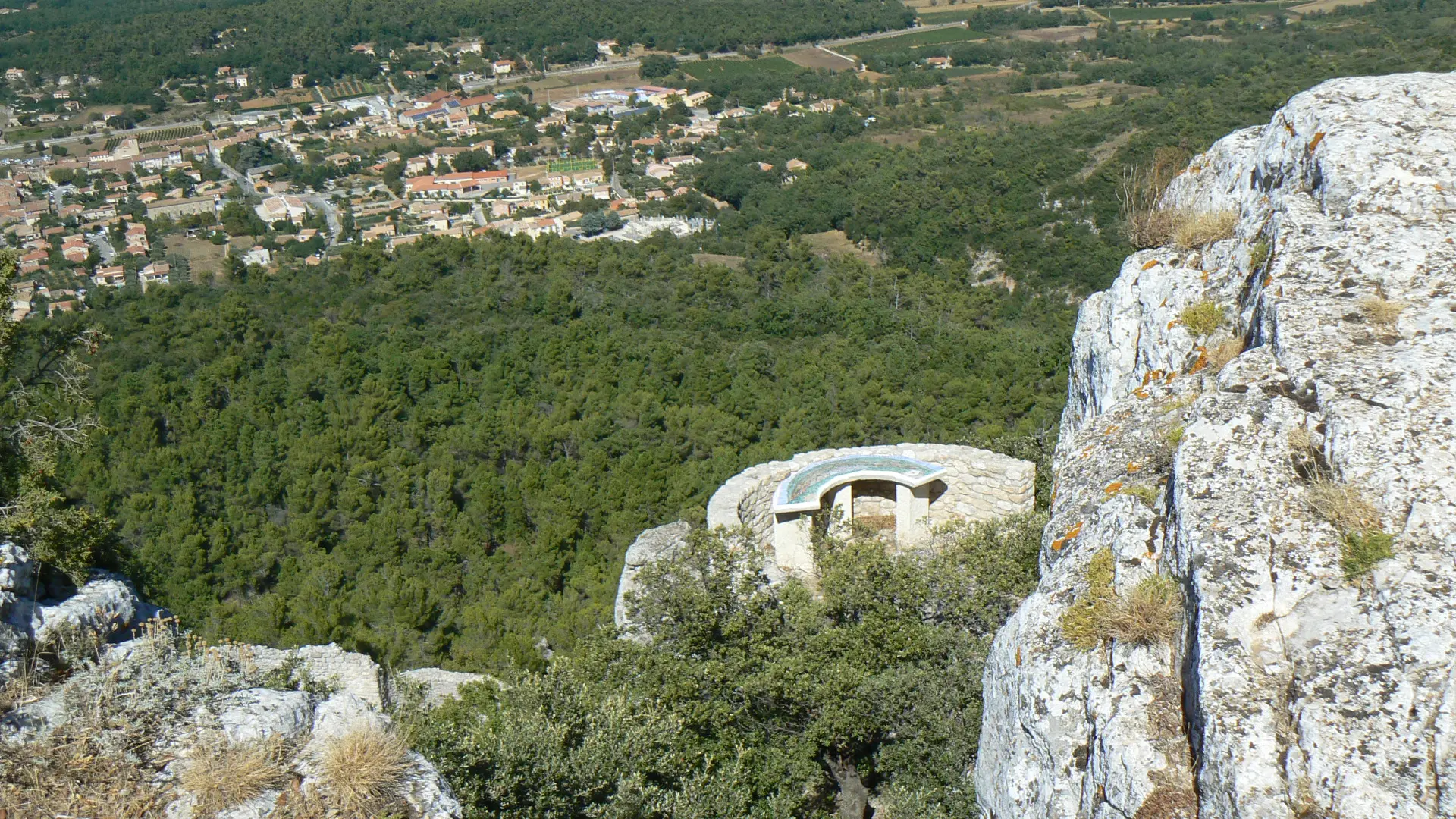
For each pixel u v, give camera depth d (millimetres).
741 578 11438
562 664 10281
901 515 14359
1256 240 7695
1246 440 5738
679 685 10203
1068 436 9820
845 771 10195
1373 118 7387
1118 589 5832
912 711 9570
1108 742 5320
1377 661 4734
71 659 7059
